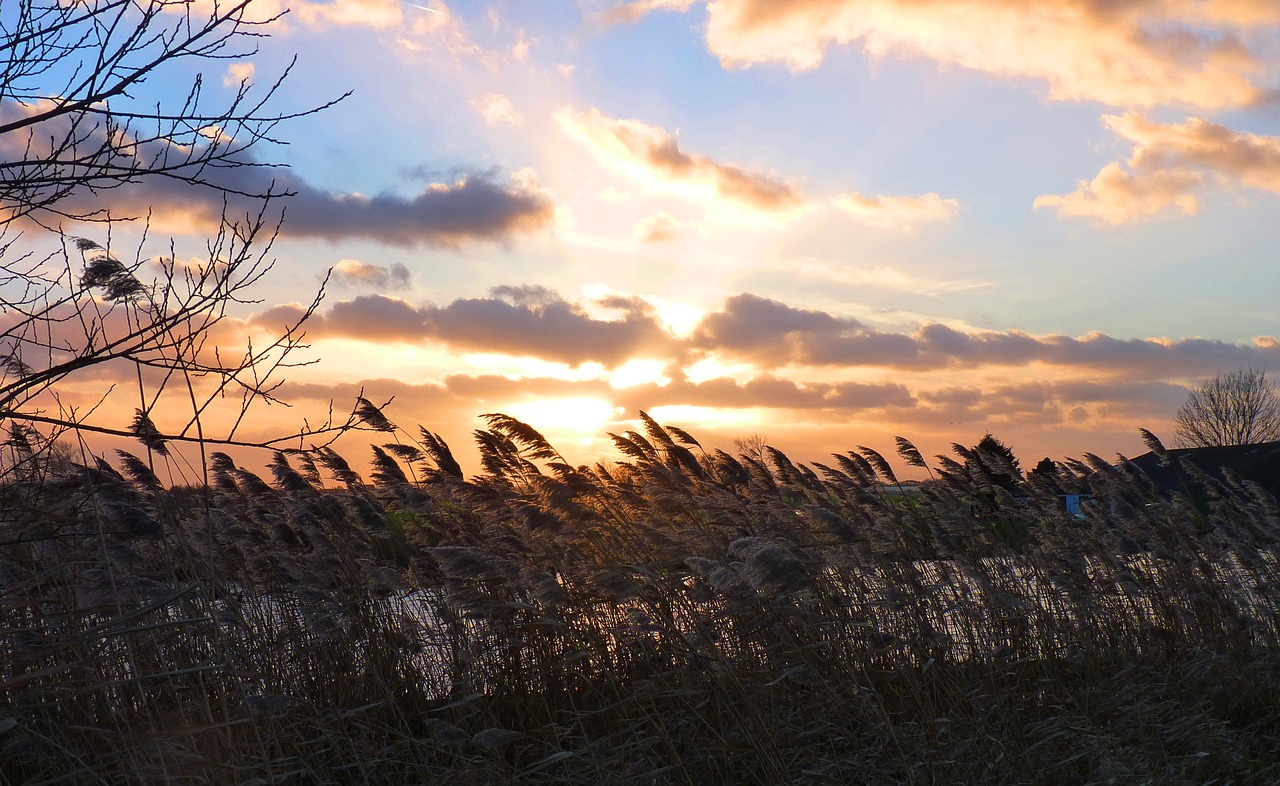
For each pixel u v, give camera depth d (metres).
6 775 5.63
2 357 4.67
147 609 4.71
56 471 5.82
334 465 10.07
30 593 5.73
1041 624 9.09
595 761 6.02
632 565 7.21
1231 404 60.00
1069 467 13.34
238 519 8.96
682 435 10.43
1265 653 9.42
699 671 6.89
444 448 9.31
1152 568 10.73
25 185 4.31
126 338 4.42
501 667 7.75
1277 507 12.30
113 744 4.94
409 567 8.53
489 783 6.07
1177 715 7.96
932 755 6.43
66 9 4.21
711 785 6.28
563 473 8.34
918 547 9.74
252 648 7.24
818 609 8.17
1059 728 7.11
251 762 5.35
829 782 6.03
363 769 6.01
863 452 11.67
